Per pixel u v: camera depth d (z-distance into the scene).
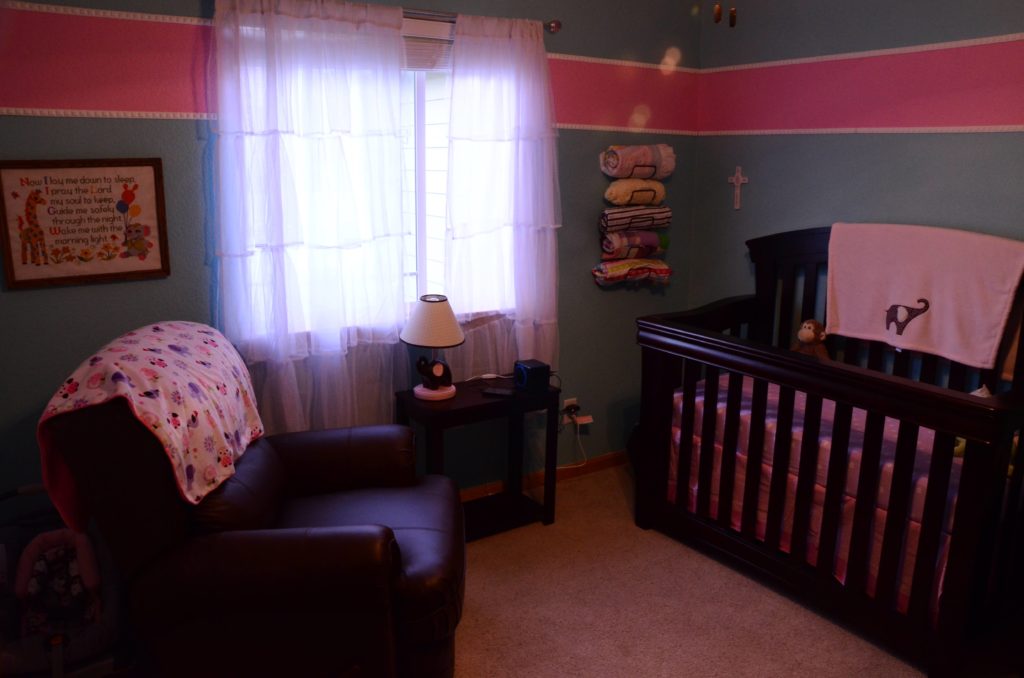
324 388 2.95
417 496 2.47
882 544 2.39
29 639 2.18
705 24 3.78
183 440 1.94
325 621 1.91
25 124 2.41
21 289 2.48
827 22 3.27
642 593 2.79
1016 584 2.40
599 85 3.51
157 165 2.61
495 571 2.92
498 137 3.17
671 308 4.00
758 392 2.69
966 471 2.11
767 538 2.77
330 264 2.86
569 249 3.58
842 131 3.28
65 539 2.25
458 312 3.23
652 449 3.15
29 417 2.56
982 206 2.87
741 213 3.74
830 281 3.19
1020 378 2.71
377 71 2.83
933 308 2.89
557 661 2.41
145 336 2.20
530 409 3.11
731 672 2.37
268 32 2.61
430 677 2.09
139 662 2.26
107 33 2.48
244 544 1.89
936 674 2.28
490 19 3.06
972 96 2.86
